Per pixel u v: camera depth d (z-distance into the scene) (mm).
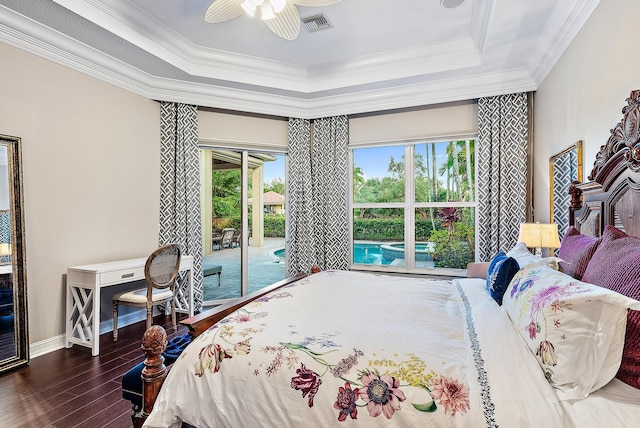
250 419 1145
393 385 1048
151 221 3789
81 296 2951
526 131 3473
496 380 1019
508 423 892
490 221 3617
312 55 3576
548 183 3033
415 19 2885
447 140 3977
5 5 2354
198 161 4035
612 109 1892
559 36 2576
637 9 1651
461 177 3994
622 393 980
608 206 1762
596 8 2068
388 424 998
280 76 3949
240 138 4305
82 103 3080
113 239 3367
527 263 1796
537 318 1165
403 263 4285
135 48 2986
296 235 4484
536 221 3391
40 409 1958
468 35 3156
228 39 3252
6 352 2449
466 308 1713
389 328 1420
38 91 2738
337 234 4406
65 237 2945
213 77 3662
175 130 3926
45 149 2797
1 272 2479
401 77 3652
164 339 1393
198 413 1205
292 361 1186
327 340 1295
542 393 964
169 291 3240
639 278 1091
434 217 4129
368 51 3486
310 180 4520
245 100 4137
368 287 2221
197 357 1297
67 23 2586
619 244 1361
